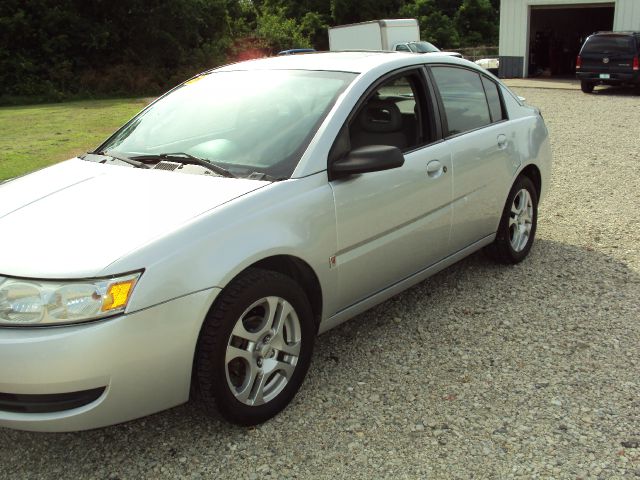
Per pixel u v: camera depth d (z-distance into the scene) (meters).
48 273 2.42
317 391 3.20
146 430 2.91
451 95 4.11
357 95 3.43
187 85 4.09
